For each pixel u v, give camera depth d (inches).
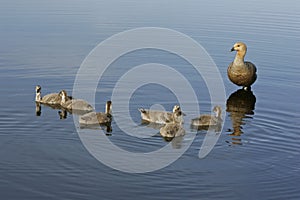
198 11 1504.7
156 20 1332.4
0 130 611.5
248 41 1146.0
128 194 459.5
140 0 1705.2
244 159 544.4
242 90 844.0
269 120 681.6
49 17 1336.1
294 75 921.5
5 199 446.9
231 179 496.1
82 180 484.4
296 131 636.1
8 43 1053.8
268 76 917.8
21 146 562.9
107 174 498.6
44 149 556.1
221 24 1316.4
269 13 1514.5
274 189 478.3
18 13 1376.7
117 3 1621.6
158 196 457.7
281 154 561.6
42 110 700.0
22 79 834.8
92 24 1262.3
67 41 1085.1
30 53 984.3
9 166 510.3
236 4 1683.1
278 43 1139.3
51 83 823.1
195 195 462.0
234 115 700.7
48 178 487.2
